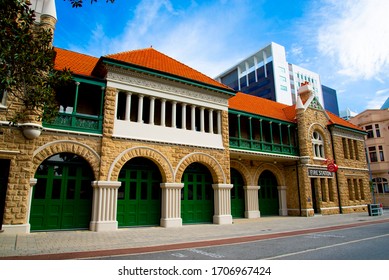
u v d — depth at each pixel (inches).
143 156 622.8
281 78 2768.2
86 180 583.8
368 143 1582.2
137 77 639.8
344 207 1037.2
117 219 601.0
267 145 879.7
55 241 417.1
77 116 567.5
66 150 543.2
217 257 327.9
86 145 562.6
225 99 784.9
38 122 505.7
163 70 685.3
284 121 948.0
